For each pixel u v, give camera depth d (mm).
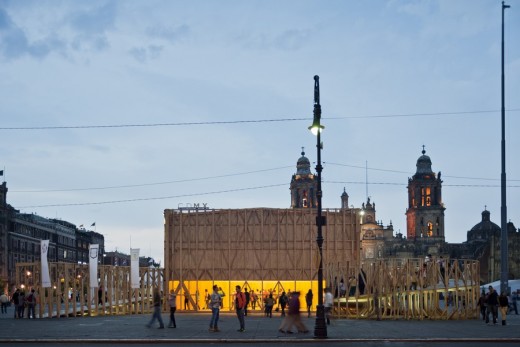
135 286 58938
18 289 54812
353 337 33719
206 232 74312
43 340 32188
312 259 72875
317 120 35125
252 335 34938
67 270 55938
